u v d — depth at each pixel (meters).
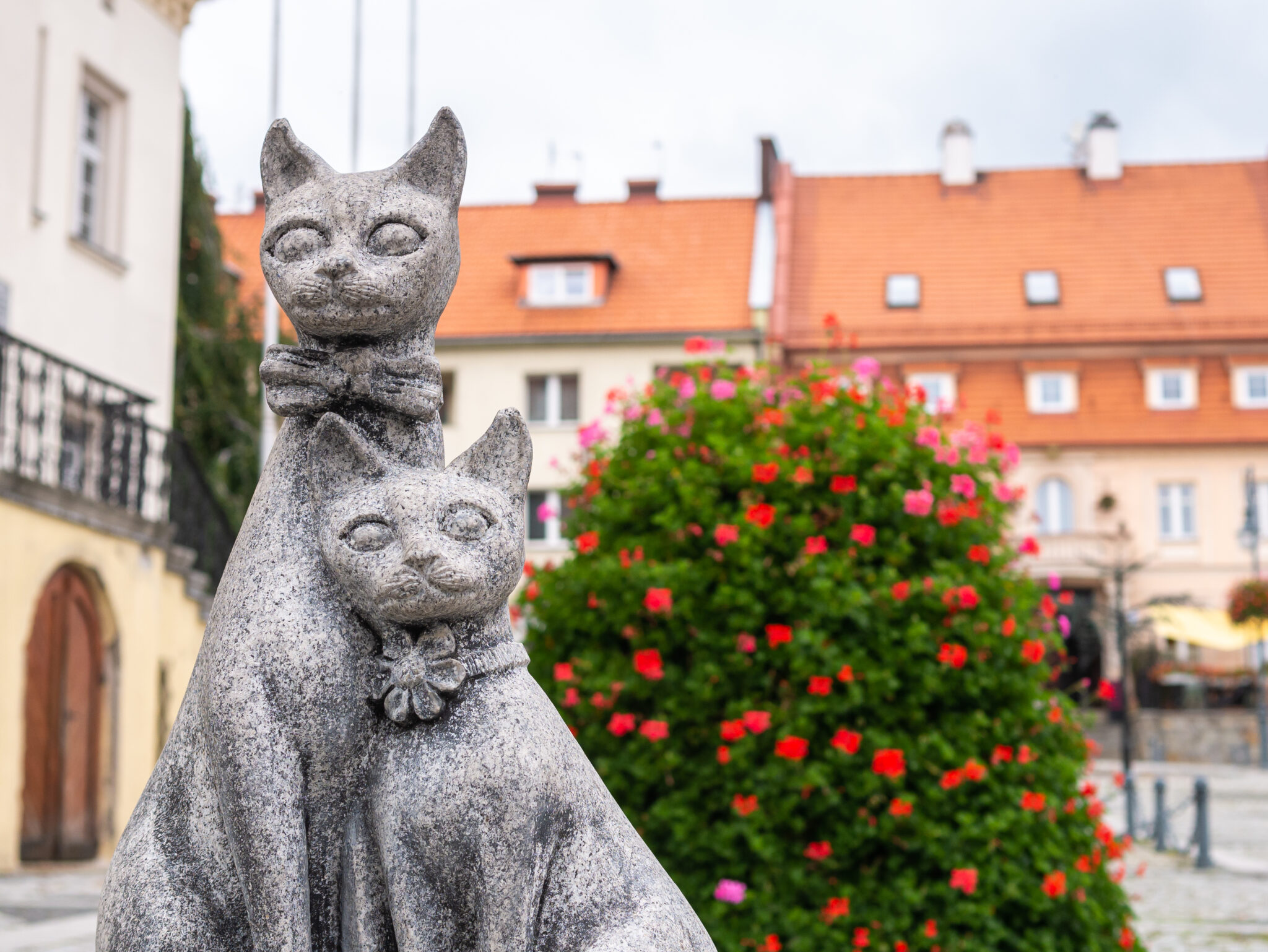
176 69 16.67
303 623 2.37
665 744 5.09
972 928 4.88
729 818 5.01
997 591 5.30
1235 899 10.85
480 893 2.28
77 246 14.53
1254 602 31.27
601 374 32.03
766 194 35.19
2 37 13.41
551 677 5.45
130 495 12.81
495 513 2.37
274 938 2.25
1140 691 33.03
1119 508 33.81
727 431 5.67
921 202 36.22
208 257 18.69
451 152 2.60
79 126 14.81
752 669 5.05
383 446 2.58
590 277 32.94
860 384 6.10
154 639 12.41
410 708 2.32
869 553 5.23
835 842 4.90
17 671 10.37
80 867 11.02
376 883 2.34
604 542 5.55
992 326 33.66
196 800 2.39
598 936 2.33
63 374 11.40
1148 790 22.91
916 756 4.92
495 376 32.25
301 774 2.33
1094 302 34.16
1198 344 33.78
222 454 17.91
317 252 2.52
